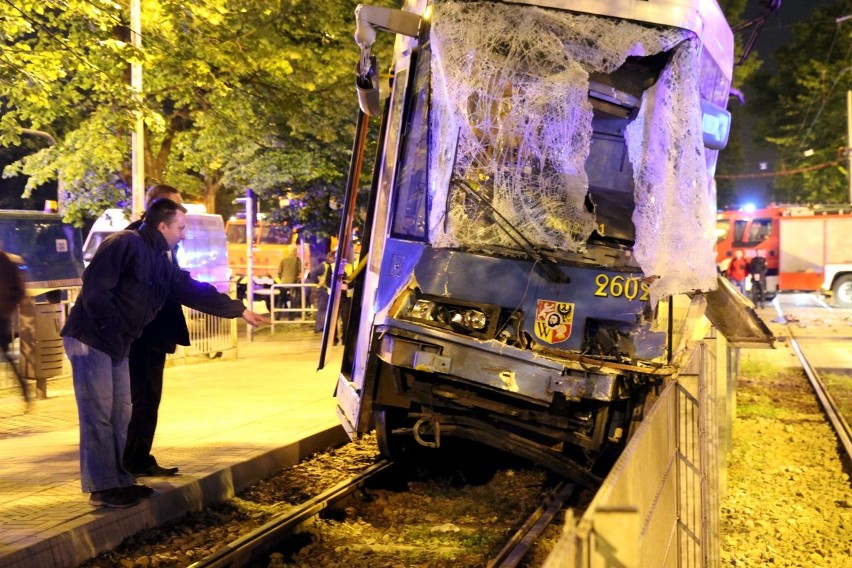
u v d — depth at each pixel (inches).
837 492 337.7
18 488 255.4
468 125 269.4
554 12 268.1
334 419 375.2
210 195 1010.1
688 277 260.2
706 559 211.8
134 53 459.8
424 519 276.7
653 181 265.0
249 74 629.9
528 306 259.4
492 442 273.9
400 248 276.5
